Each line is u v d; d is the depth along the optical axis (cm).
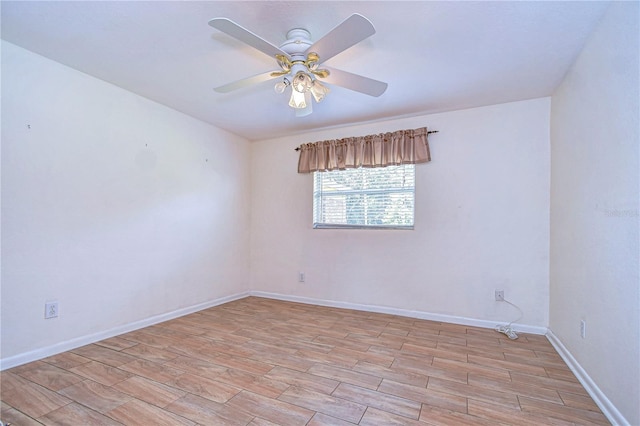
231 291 403
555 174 266
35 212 223
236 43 206
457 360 228
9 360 210
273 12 173
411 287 335
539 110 287
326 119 349
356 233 366
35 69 222
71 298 243
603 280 171
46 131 229
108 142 268
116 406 169
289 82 203
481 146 308
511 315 294
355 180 369
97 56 224
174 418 160
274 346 253
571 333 221
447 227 320
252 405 171
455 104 304
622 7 152
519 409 168
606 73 170
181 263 335
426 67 233
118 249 276
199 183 357
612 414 157
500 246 299
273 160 421
